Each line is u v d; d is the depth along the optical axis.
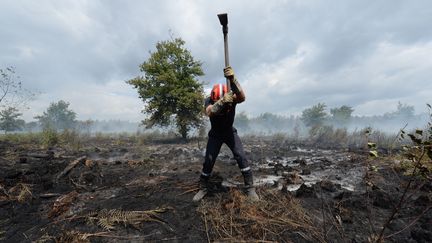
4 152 7.94
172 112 14.66
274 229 2.42
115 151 9.67
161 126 15.84
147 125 15.49
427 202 2.98
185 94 14.42
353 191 3.96
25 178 4.46
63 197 3.44
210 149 3.28
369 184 3.20
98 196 3.72
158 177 4.88
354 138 13.80
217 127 3.21
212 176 4.68
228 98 2.85
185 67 15.16
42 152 8.69
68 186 4.25
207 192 3.54
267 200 3.15
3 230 2.66
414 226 2.52
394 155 6.32
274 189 3.71
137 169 5.96
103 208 3.10
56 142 11.16
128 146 12.05
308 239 2.26
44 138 10.99
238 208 2.88
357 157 6.93
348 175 5.12
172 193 3.65
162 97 14.74
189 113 15.09
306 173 5.39
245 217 2.62
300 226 2.45
